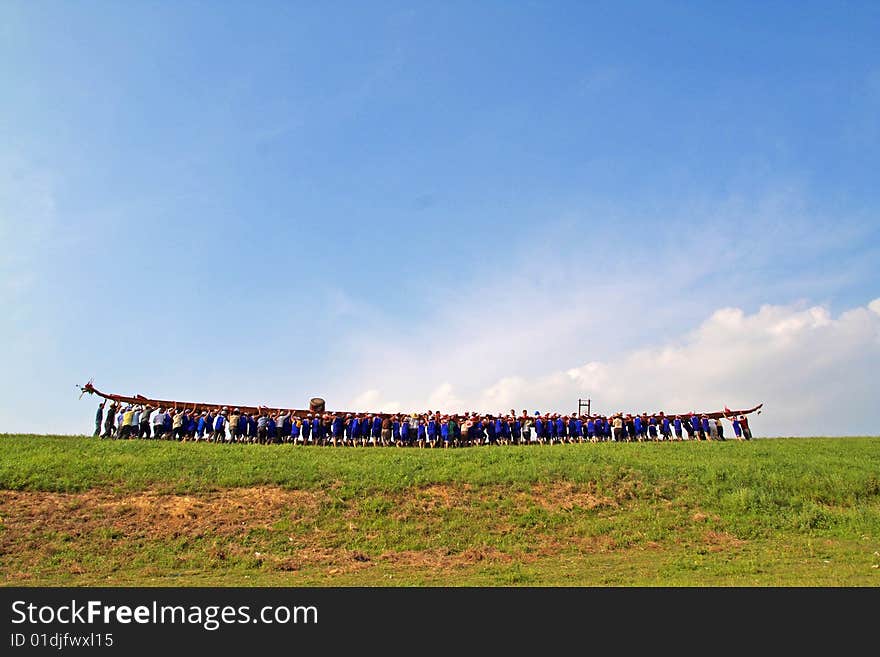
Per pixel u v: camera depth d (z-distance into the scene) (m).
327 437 38.75
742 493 25.84
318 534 22.84
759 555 20.11
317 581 17.89
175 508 24.16
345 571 19.19
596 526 23.75
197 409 40.19
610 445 37.25
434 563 20.14
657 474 29.06
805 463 30.97
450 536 23.00
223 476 27.70
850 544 21.11
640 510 25.30
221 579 18.14
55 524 22.08
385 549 21.72
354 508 25.27
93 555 20.06
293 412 40.50
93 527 22.17
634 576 17.95
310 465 30.12
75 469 27.02
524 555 21.11
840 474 28.62
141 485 26.06
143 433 36.50
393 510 25.25
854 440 39.59
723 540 22.16
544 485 28.17
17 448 30.05
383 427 38.78
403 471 29.66
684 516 24.52
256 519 23.81
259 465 29.78
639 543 22.16
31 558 19.55
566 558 20.70
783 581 16.67
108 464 28.09
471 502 26.25
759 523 23.62
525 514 25.00
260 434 37.28
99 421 36.62
